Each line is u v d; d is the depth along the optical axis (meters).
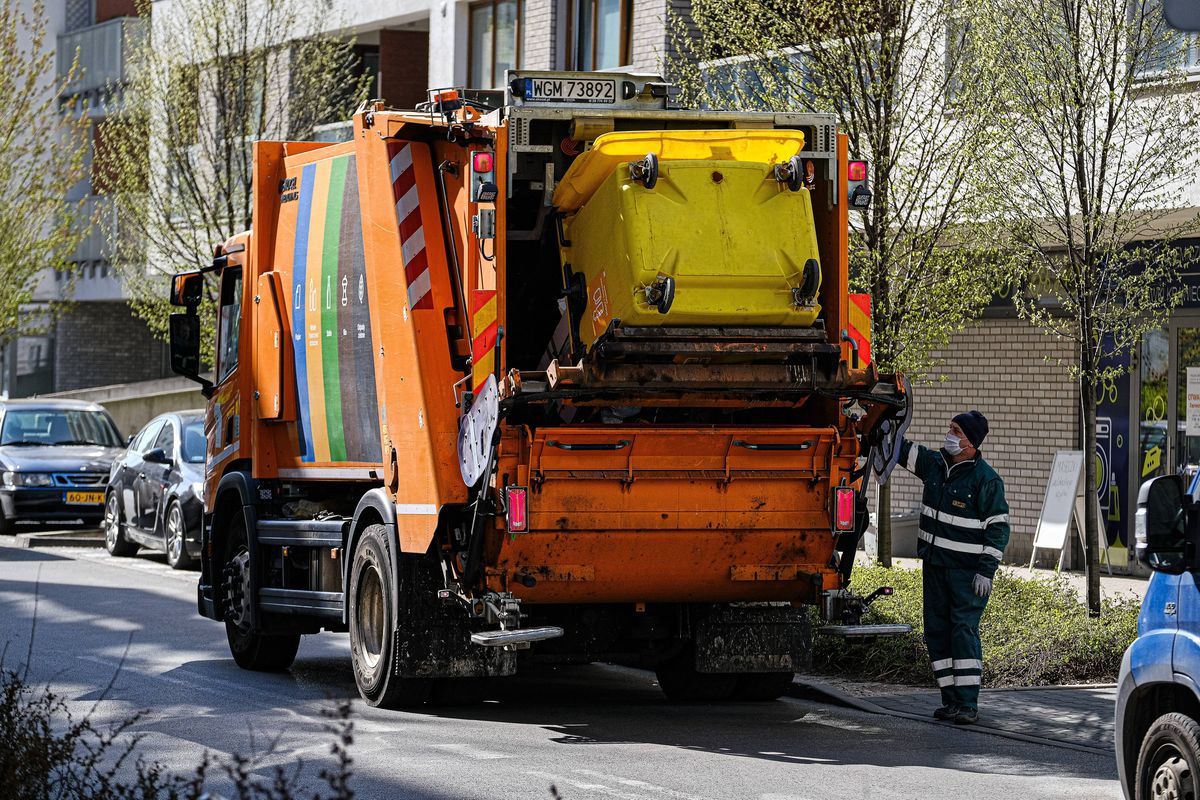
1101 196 24.14
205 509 25.33
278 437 23.34
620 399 17.31
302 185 22.61
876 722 19.14
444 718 19.17
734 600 19.11
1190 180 25.06
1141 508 11.61
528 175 18.03
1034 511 36.44
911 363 26.80
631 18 44.00
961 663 18.88
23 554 41.91
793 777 15.72
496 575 17.91
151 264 46.34
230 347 24.97
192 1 45.56
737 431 17.64
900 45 25.52
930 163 25.67
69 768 11.89
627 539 17.95
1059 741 17.77
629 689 22.20
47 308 58.16
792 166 17.08
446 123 18.42
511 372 16.64
